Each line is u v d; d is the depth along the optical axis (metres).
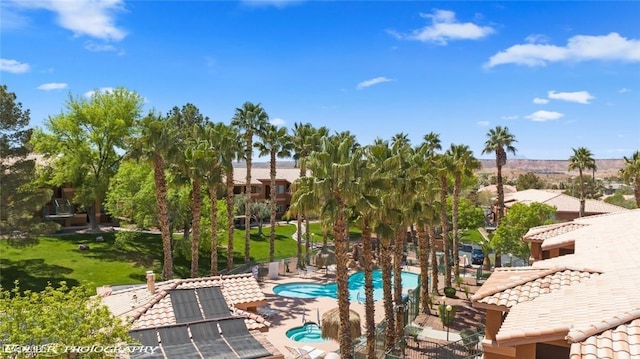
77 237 52.12
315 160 21.16
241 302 22.33
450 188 63.88
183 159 36.03
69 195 62.31
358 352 24.22
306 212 21.73
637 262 17.67
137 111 57.09
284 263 47.41
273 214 48.47
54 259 43.31
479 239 69.00
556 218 63.66
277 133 49.91
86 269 41.59
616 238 22.84
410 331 29.08
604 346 10.05
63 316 14.03
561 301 14.02
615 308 11.88
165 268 35.34
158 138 33.88
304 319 32.50
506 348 14.02
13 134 37.94
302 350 25.62
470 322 32.38
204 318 19.55
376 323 32.38
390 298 25.30
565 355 13.27
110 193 47.19
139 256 46.97
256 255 54.94
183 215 45.56
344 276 21.67
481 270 47.56
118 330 14.38
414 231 54.94
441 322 32.28
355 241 64.69
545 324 12.29
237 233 64.50
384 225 23.70
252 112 48.81
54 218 57.34
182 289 21.89
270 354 15.92
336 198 21.03
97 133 54.66
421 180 27.62
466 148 40.88
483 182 158.75
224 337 17.56
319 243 64.75
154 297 20.97
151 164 34.19
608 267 17.77
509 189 116.06
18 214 37.25
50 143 52.88
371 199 21.28
